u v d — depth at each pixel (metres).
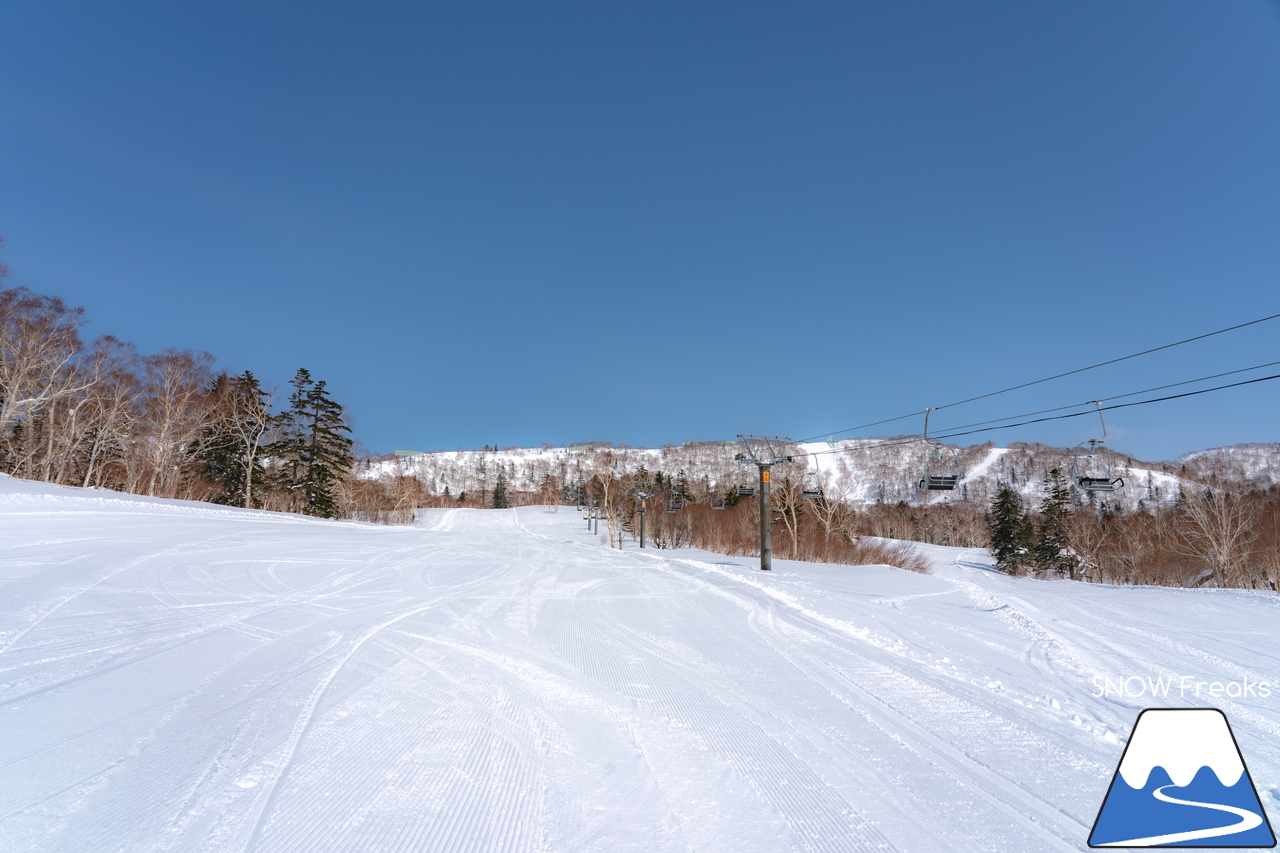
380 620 10.76
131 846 3.64
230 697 6.39
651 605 13.09
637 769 4.96
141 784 4.44
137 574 13.98
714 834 3.96
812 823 4.12
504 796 4.43
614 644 9.38
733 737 5.67
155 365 46.69
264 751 5.07
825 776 4.86
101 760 4.81
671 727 5.91
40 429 45.81
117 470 50.66
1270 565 34.47
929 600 14.74
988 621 11.85
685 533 50.34
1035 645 9.74
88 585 12.28
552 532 70.38
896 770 4.99
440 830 3.92
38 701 6.05
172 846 3.65
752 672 7.88
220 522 29.17
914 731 5.86
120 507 28.55
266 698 6.40
